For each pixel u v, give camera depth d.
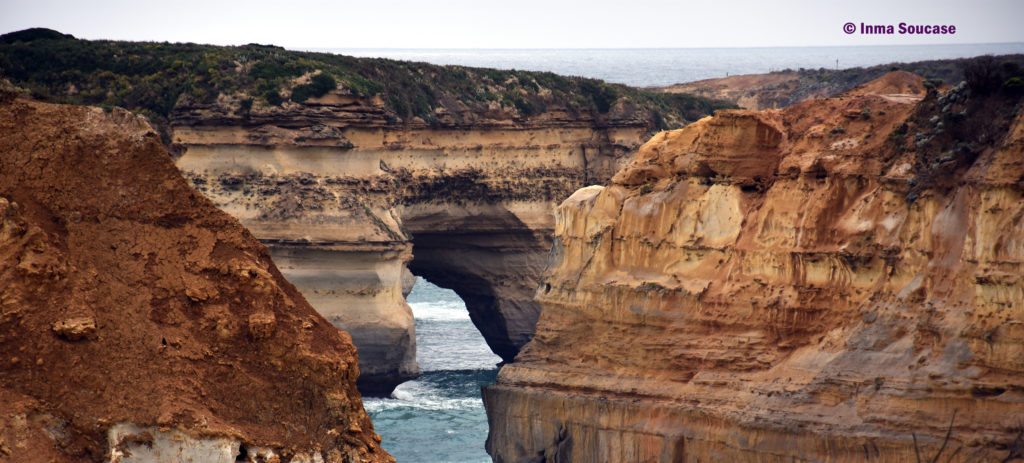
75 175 41.44
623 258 69.69
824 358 61.44
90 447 38.25
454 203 105.88
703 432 62.81
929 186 60.94
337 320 93.44
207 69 99.06
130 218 41.56
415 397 91.44
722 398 63.09
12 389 38.25
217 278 41.34
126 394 38.81
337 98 98.62
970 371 56.47
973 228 57.91
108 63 102.94
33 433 37.84
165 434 38.59
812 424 59.50
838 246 63.06
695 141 69.75
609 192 71.25
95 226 41.16
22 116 41.72
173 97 99.31
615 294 68.50
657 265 68.62
